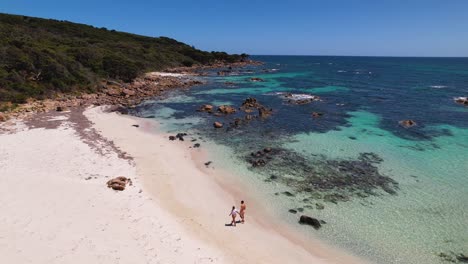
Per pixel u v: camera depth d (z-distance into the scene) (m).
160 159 27.94
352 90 72.81
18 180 20.92
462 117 45.28
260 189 23.39
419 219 19.69
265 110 47.00
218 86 77.44
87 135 32.88
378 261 16.19
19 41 55.41
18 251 13.92
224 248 16.34
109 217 17.66
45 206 17.92
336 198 22.23
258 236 17.80
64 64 56.56
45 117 38.78
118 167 25.22
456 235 18.14
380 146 32.62
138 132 36.19
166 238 16.45
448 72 129.88
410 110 50.12
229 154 30.28
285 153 30.62
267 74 115.06
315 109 50.53
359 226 19.02
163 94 63.91
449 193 22.83
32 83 47.78
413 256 16.50
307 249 16.95
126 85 65.50
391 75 114.44
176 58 124.38
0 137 30.02
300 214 20.25
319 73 122.88
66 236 15.38
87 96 52.41
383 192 23.06
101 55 72.94
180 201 20.86
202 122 42.00
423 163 28.25
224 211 20.25
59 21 118.31
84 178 22.52
